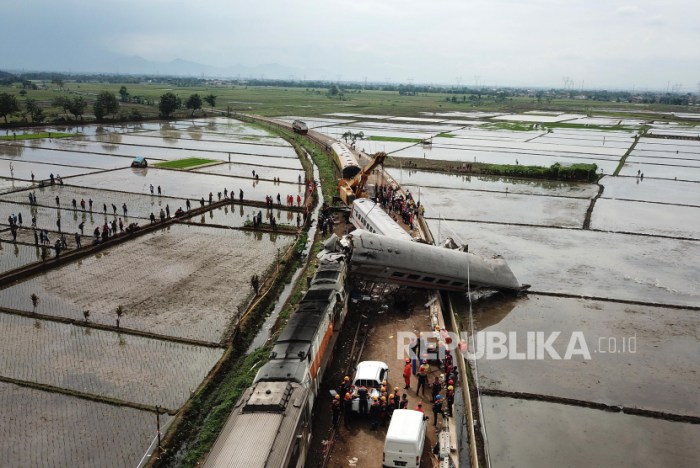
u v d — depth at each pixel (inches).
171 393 1058.1
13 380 1074.1
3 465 848.3
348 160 3262.8
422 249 1518.2
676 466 936.3
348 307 1450.5
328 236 2086.6
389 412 965.8
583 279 1813.5
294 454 751.7
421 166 3865.7
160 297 1505.9
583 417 1067.9
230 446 714.8
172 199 2640.3
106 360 1170.6
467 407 1059.9
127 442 910.4
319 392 1044.5
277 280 1646.2
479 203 2896.2
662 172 3946.9
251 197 2758.4
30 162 3476.9
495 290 1683.1
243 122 6648.6
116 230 2073.1
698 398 1132.5
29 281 1593.3
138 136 5012.3
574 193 3221.0
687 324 1478.8
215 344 1250.0
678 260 2022.6
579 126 7194.9
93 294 1510.8
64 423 956.6
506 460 942.4
